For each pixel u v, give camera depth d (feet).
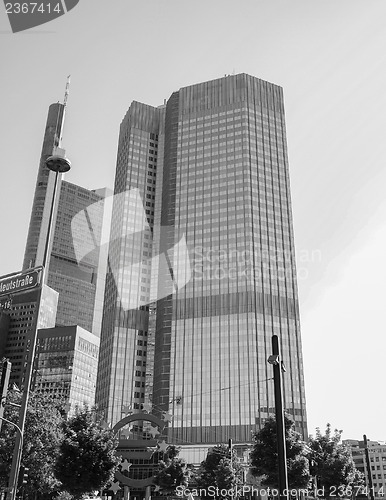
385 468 583.58
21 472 135.64
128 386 516.73
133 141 634.84
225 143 578.25
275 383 72.02
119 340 528.63
